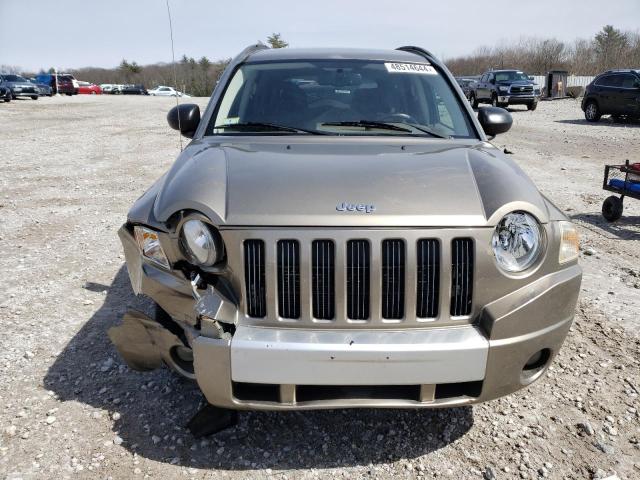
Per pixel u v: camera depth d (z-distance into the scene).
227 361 2.28
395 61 3.91
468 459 2.64
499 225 2.41
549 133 16.56
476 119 3.58
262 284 2.35
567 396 3.14
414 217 2.33
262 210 2.36
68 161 11.41
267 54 4.04
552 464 2.60
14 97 35.06
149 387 3.18
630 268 5.20
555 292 2.45
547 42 59.47
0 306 4.26
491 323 2.32
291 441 2.75
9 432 2.77
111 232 6.29
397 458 2.64
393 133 3.37
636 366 3.44
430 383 2.30
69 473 2.50
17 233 6.25
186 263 2.52
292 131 3.38
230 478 2.50
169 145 14.08
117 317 4.07
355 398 2.36
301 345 2.24
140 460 2.60
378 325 2.33
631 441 2.76
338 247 2.29
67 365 3.41
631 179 6.53
